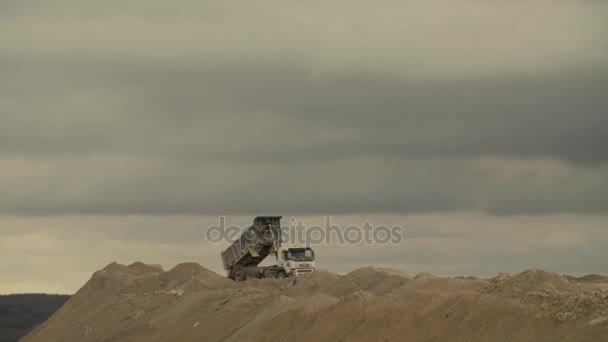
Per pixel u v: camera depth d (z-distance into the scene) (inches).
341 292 4018.2
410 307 2928.2
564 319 2379.4
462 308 2721.5
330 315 3181.6
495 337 2488.9
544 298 2532.0
